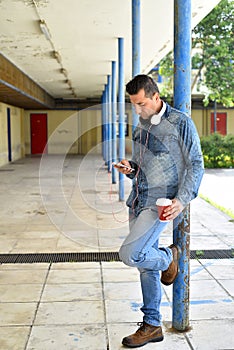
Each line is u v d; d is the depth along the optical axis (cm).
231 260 387
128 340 233
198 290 314
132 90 219
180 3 233
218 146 1413
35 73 1107
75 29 642
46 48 782
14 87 953
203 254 405
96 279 337
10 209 642
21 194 794
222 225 534
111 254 401
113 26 626
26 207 658
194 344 237
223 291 312
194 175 218
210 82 1606
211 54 1565
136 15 496
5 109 1462
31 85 1221
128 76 1204
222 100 1650
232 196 788
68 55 853
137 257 219
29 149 1906
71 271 356
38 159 1653
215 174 1181
